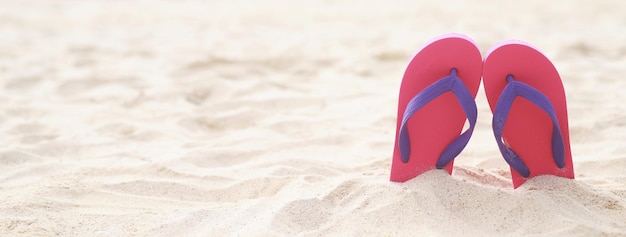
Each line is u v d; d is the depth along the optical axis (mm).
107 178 2502
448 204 1890
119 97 4020
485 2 9555
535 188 2002
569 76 4160
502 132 2047
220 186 2379
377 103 3682
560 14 7867
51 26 7426
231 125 3416
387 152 2803
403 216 1845
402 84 2072
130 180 2422
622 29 6301
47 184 2396
